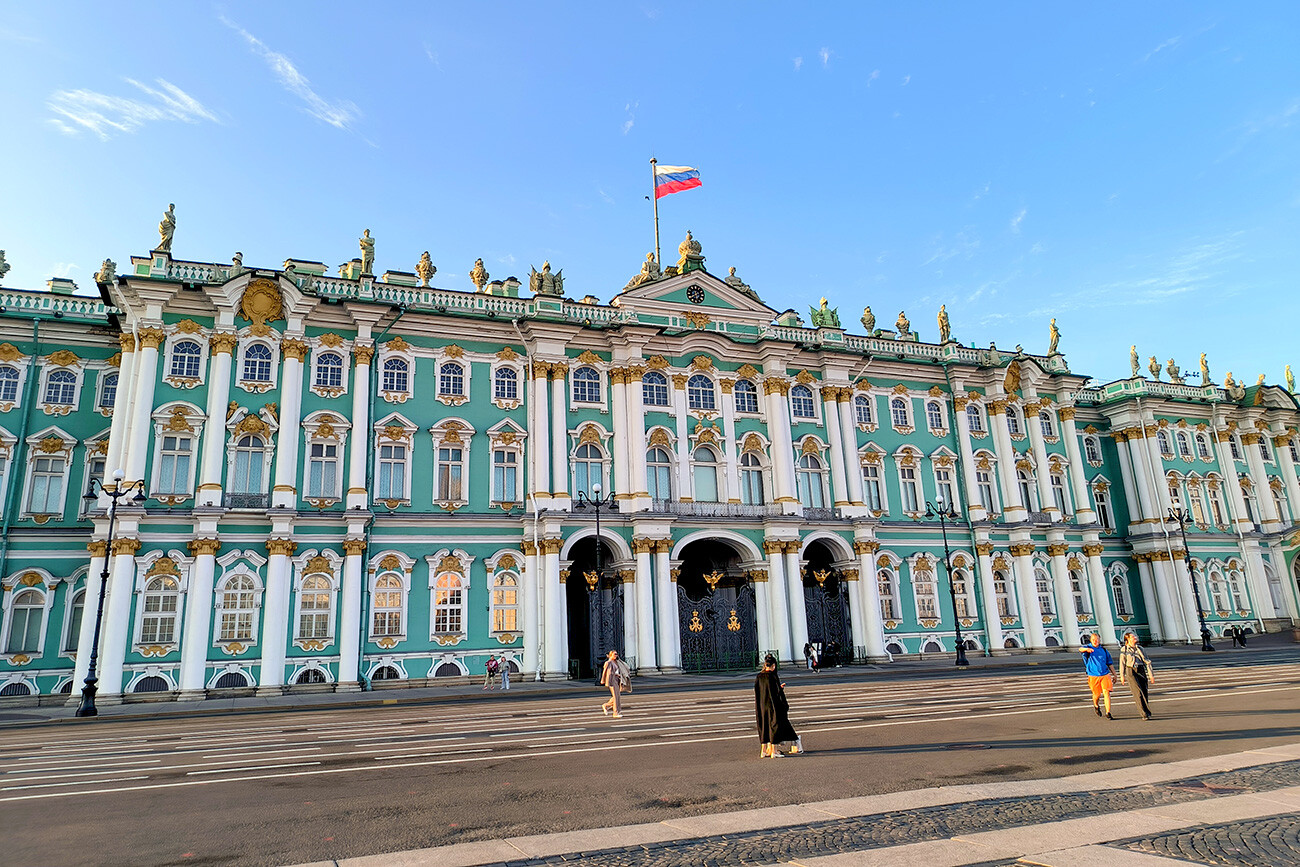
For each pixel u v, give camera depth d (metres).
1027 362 56.53
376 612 38.91
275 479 38.22
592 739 19.00
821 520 47.91
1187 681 30.23
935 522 52.56
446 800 12.35
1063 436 58.38
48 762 17.52
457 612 40.31
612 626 43.53
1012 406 57.00
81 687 33.81
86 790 13.87
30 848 10.12
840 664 47.28
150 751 19.00
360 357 40.88
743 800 11.82
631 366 45.72
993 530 53.59
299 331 39.91
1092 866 8.18
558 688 36.66
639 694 32.88
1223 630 61.00
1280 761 13.29
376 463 40.69
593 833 10.02
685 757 15.92
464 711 27.58
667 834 9.87
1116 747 15.58
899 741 17.08
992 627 51.66
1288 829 9.34
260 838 10.35
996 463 55.44
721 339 48.50
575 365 45.66
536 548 41.69
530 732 20.73
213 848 9.94
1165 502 61.22
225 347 38.31
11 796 13.41
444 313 42.94
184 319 38.66
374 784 13.77
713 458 47.62
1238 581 63.06
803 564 47.00
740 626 46.00
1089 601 55.97
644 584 42.75
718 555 49.12
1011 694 27.31
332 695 34.97
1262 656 44.19
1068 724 19.11
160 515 35.81
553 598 40.75
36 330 40.09
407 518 40.03
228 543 36.72
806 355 51.25
